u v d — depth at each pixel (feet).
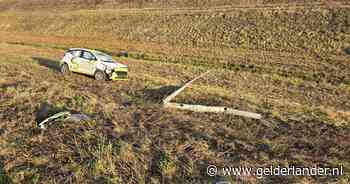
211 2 201.26
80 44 128.26
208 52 106.32
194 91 47.55
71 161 22.54
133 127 29.55
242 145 26.40
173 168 21.90
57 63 72.95
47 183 20.21
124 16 179.63
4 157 23.35
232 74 71.00
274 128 31.55
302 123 33.58
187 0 213.25
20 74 53.88
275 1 180.96
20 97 37.11
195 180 20.72
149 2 221.66
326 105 47.91
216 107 36.42
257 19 143.02
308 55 100.48
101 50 111.96
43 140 26.12
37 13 227.20
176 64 82.43
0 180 20.58
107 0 241.35
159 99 41.73
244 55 100.58
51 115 31.65
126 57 96.78
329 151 25.90
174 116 33.71
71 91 41.55
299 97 52.85
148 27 154.71
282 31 126.41
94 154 23.08
